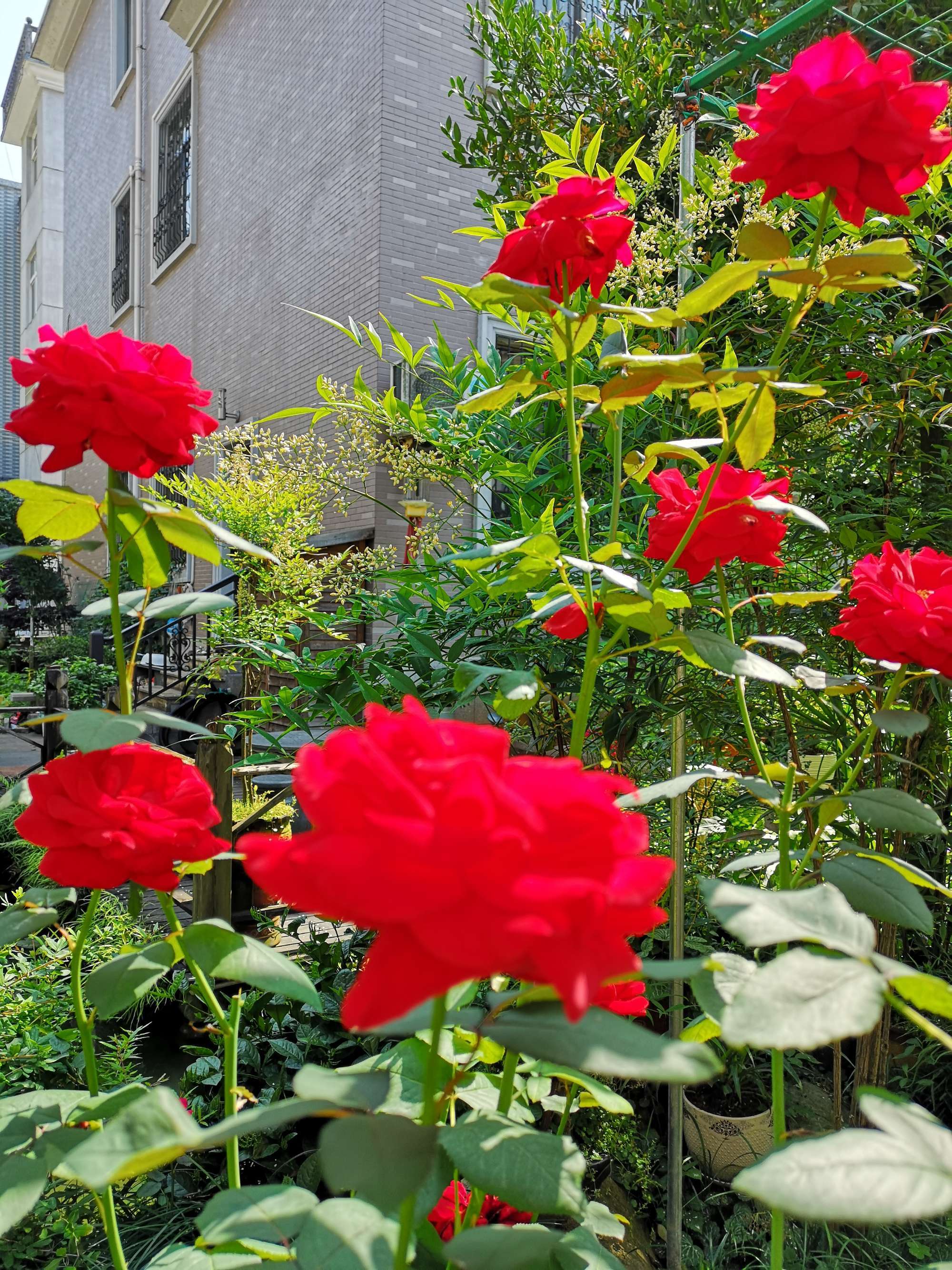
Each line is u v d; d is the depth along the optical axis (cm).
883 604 104
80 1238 150
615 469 121
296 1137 183
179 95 988
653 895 48
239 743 341
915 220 200
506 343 638
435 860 41
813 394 91
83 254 1379
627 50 310
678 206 252
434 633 202
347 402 226
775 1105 91
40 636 1239
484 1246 60
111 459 80
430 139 617
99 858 75
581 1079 84
